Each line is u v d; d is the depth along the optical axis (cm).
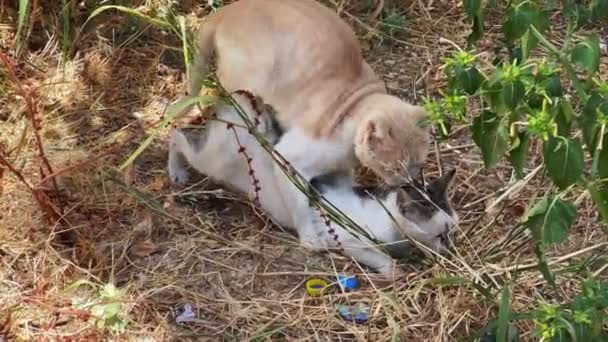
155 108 277
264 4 261
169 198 257
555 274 231
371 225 245
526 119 208
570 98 256
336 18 264
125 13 291
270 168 251
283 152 251
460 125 264
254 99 246
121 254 244
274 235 252
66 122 270
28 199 250
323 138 251
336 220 240
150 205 250
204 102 236
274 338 232
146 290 238
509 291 222
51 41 285
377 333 232
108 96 278
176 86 282
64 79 279
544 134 197
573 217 205
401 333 232
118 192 255
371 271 246
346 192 252
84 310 231
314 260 247
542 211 206
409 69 295
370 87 258
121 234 247
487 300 231
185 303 236
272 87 257
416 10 311
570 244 247
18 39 279
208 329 232
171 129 259
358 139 249
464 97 208
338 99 254
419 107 255
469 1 217
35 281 237
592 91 204
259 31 258
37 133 242
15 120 268
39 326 229
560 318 206
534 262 241
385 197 248
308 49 256
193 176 263
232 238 250
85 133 269
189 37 286
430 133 265
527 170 262
